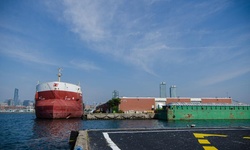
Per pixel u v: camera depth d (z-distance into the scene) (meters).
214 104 84.88
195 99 114.31
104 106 135.75
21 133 41.56
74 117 87.75
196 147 14.33
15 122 73.69
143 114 98.75
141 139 16.48
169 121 78.19
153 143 15.28
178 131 19.94
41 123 66.94
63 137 35.72
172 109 82.06
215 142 15.69
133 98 109.88
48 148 25.91
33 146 27.25
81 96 94.69
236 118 84.75
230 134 18.72
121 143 15.20
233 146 14.69
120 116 97.88
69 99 83.81
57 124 63.81
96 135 18.06
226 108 84.88
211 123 67.00
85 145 13.71
